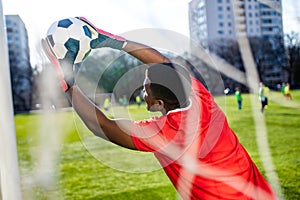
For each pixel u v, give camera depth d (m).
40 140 3.87
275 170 2.90
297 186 2.58
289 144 3.57
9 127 1.26
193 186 0.83
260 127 4.17
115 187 2.78
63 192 2.71
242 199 0.82
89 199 2.62
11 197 1.26
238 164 0.84
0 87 1.25
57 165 3.23
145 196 2.61
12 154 1.27
